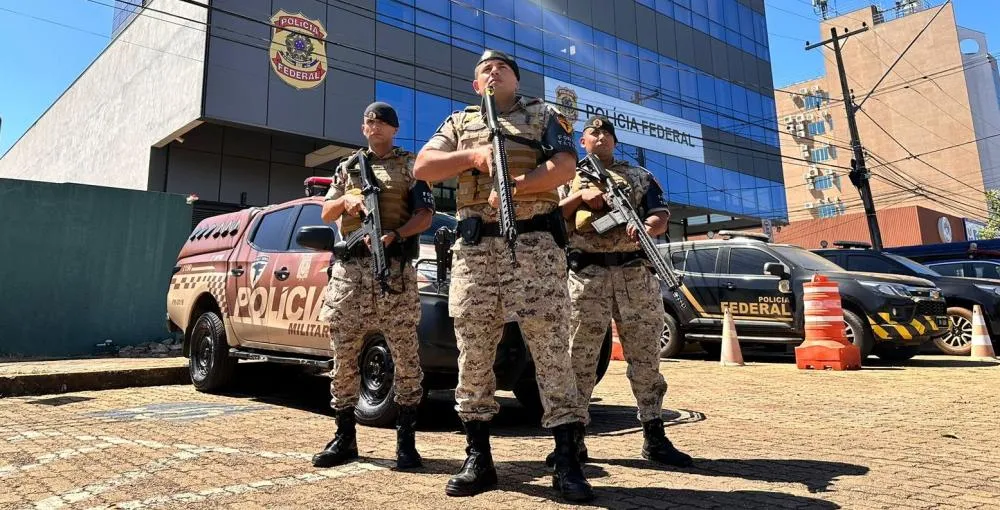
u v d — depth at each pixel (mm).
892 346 8250
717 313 8781
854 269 10086
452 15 19531
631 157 24750
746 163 29828
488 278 2643
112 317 9922
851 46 65500
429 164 2635
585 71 23703
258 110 14812
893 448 3432
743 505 2369
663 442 3135
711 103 28734
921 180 61312
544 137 2615
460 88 19406
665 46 27172
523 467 3076
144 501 2521
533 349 2584
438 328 4094
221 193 16047
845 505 2355
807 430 3996
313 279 4855
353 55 16844
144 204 10391
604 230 3133
